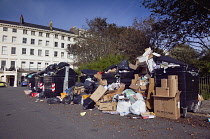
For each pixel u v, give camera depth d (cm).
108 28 2178
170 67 652
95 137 416
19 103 1044
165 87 595
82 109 800
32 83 1873
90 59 2241
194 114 637
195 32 986
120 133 444
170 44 1170
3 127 510
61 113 715
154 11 1034
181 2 884
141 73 846
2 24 4012
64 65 1327
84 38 2359
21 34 4247
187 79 627
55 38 4706
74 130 475
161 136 417
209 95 895
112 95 787
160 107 613
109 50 2005
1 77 3856
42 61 4494
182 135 422
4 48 4072
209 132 439
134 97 707
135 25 1739
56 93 1213
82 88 1058
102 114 684
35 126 519
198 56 1198
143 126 504
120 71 1031
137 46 1734
